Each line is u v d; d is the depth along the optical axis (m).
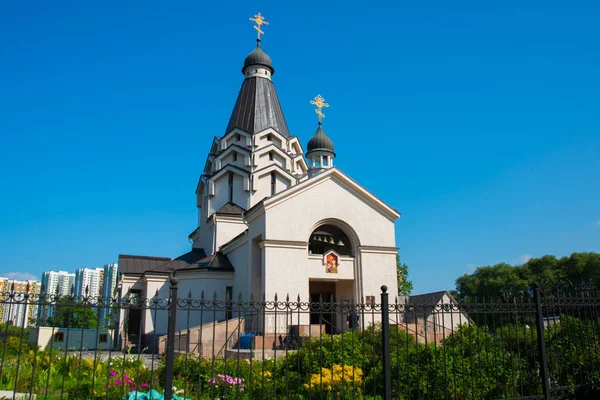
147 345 36.03
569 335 13.80
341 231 33.66
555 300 13.01
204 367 13.63
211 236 40.94
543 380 12.12
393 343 14.78
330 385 12.45
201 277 35.53
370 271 32.31
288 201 31.42
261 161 41.69
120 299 9.37
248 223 33.78
